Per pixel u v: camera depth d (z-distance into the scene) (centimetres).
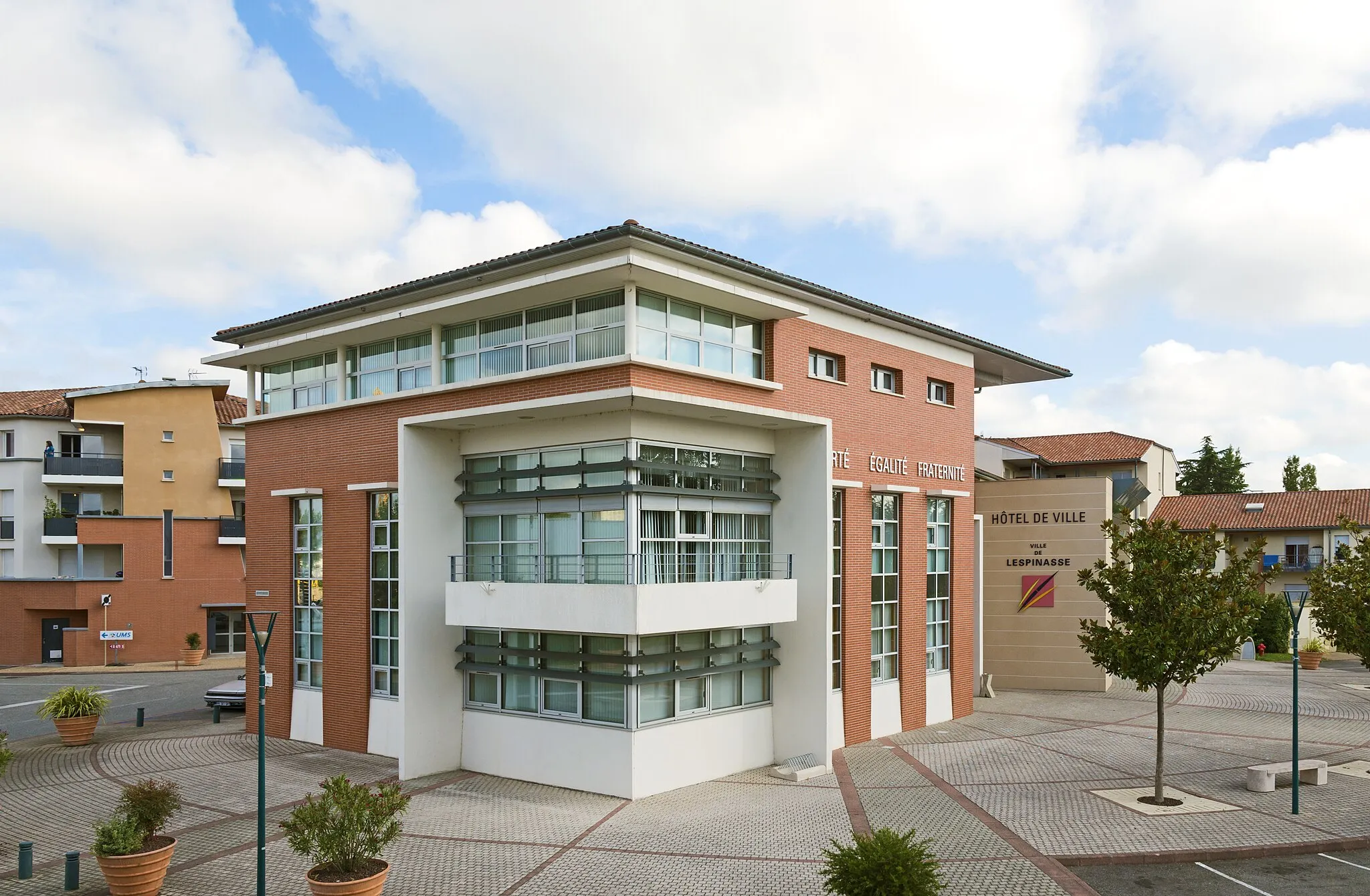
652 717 1892
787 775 2003
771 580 2048
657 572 1894
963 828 1625
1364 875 1419
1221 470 7644
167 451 4462
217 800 1839
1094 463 5122
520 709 2031
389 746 2209
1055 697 3058
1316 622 2219
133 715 2881
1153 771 2034
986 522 3331
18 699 3231
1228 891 1357
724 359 2078
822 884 1370
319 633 2395
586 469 1898
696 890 1352
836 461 2319
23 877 1423
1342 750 2239
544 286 1859
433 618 2069
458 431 2145
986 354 2909
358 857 1277
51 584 4247
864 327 2447
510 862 1472
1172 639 1692
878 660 2473
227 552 4447
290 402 2548
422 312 2066
